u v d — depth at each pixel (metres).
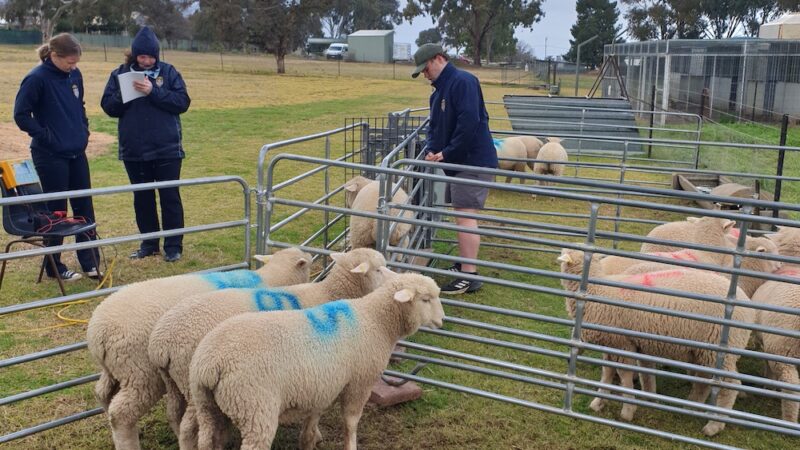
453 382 5.30
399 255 6.67
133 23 84.88
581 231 4.32
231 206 10.80
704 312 4.62
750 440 4.71
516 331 4.50
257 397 3.38
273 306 4.04
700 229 5.72
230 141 18.00
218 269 5.10
